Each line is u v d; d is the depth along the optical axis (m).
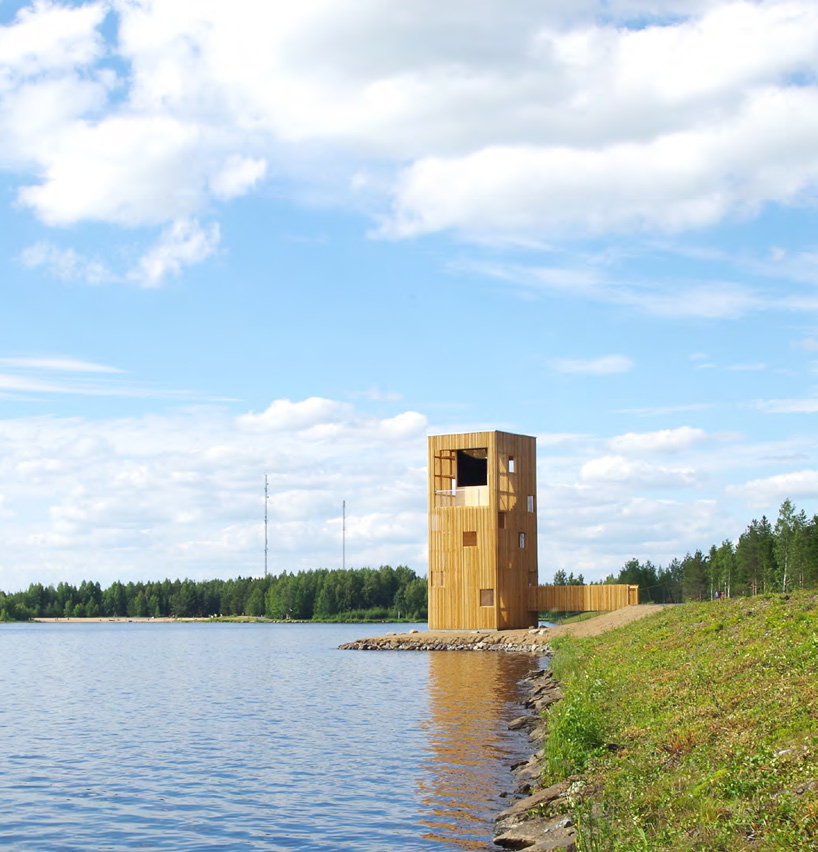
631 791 15.88
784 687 19.06
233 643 108.25
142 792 23.66
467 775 23.98
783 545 93.06
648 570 139.62
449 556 81.38
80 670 67.88
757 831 12.48
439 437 82.50
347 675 56.88
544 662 59.88
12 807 22.20
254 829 19.73
